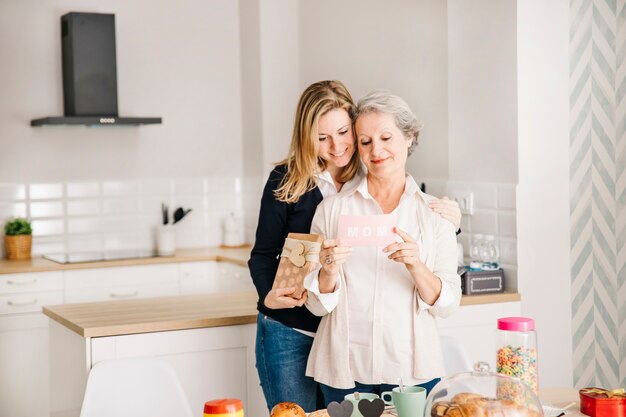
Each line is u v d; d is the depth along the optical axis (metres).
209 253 5.39
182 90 5.69
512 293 3.55
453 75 3.95
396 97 2.40
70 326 2.95
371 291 2.40
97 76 5.11
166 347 2.93
